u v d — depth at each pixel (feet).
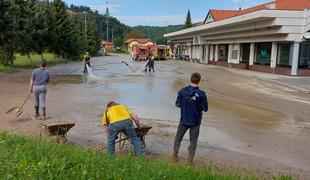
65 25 179.52
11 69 109.19
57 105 48.34
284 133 36.55
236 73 118.11
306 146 31.73
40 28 138.92
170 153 27.61
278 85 84.17
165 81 88.38
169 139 32.01
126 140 28.73
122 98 57.36
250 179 19.81
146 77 98.94
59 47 177.88
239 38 145.18
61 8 178.50
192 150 24.99
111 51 483.51
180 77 101.45
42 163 16.49
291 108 52.65
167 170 17.31
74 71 117.70
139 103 52.80
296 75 104.99
